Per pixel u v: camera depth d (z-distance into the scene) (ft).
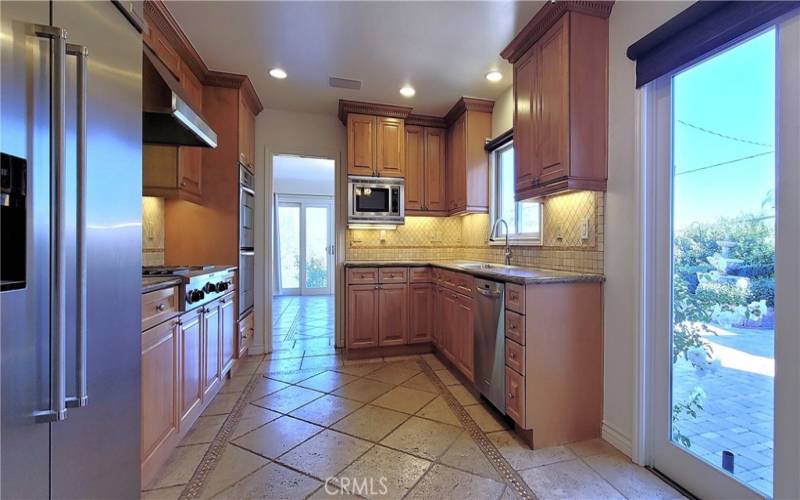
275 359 11.12
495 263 11.00
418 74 9.49
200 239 9.62
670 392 5.44
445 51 8.34
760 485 4.29
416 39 7.84
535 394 6.19
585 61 6.33
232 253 9.82
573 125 6.28
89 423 3.37
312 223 25.94
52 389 2.84
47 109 2.77
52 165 2.80
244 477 5.30
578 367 6.39
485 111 11.47
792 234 3.91
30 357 2.70
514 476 5.37
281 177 24.82
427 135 12.76
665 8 5.30
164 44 7.40
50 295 2.82
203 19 7.14
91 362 3.36
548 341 6.25
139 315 4.20
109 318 3.64
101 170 3.47
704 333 4.99
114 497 3.77
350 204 11.58
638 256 5.74
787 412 3.95
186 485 5.10
